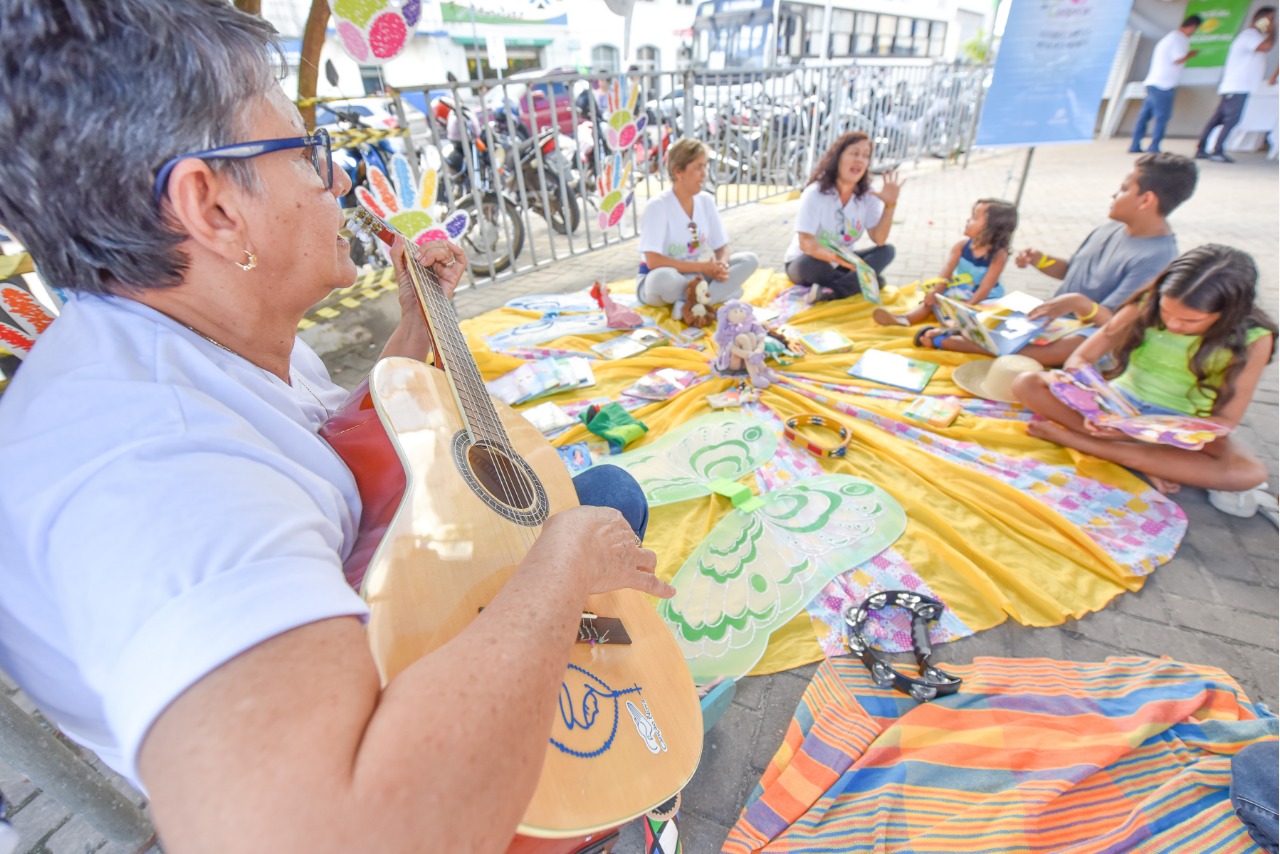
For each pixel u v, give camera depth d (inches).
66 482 21.2
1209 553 89.8
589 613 43.9
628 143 213.9
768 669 75.4
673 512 100.5
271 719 17.6
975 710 66.9
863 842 55.4
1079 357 119.0
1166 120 425.7
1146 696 67.1
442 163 172.9
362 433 39.7
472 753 19.7
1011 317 144.8
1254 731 60.6
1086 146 492.4
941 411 122.3
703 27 393.4
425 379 47.9
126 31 22.5
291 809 16.8
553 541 30.6
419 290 58.1
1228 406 99.7
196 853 16.7
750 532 94.3
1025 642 78.0
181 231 27.5
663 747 39.5
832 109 333.4
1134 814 54.6
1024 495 99.1
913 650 76.3
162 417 23.8
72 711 26.2
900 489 103.0
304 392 42.4
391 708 19.5
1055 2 150.5
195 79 24.3
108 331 27.0
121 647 18.3
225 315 31.9
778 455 113.5
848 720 66.9
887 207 176.9
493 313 182.9
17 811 63.4
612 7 188.9
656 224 165.8
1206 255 95.3
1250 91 367.9
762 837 57.6
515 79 179.2
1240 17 443.5
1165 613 81.0
